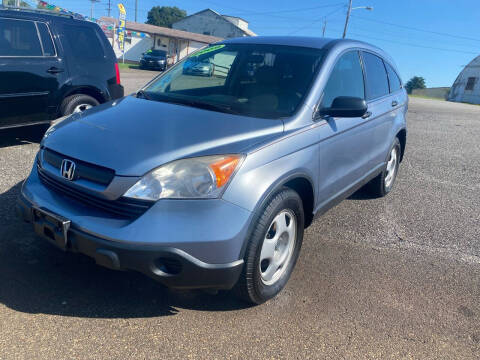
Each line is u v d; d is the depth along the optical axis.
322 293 3.11
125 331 2.53
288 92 3.30
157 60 29.31
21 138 6.50
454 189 6.10
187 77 3.90
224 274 2.46
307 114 3.13
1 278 2.91
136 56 39.38
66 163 2.65
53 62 5.86
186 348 2.44
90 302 2.77
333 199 3.66
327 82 3.44
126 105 3.33
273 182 2.64
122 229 2.34
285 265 3.07
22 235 3.49
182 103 3.36
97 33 6.52
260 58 3.72
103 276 3.07
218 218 2.39
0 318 2.53
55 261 3.19
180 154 2.48
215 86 3.68
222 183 2.43
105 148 2.59
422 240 4.22
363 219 4.65
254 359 2.40
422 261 3.76
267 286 2.88
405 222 4.67
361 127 3.90
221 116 2.99
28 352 2.30
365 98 4.18
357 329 2.74
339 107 3.19
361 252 3.84
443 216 4.95
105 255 2.34
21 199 2.82
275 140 2.77
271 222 2.67
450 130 12.30
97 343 2.41
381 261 3.70
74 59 6.15
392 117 4.81
